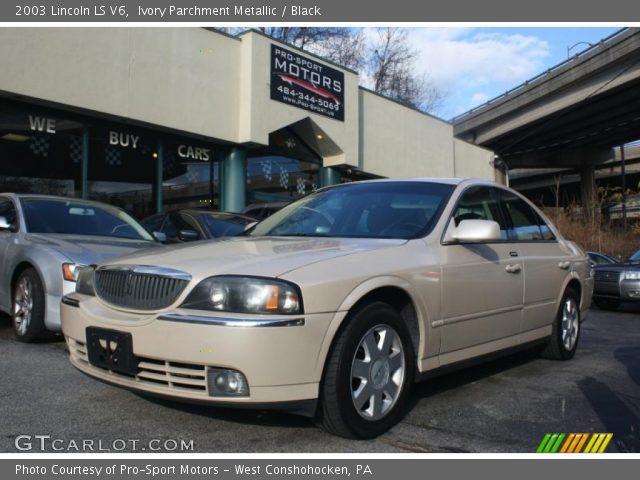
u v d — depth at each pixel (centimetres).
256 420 362
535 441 346
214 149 1466
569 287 576
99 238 641
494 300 442
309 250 353
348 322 325
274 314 300
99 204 735
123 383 327
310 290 309
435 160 2234
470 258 421
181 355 303
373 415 338
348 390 320
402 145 2056
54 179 1162
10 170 1098
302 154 1722
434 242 400
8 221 650
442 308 389
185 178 1401
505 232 491
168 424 354
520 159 4888
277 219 487
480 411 401
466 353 419
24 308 572
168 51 1284
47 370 470
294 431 346
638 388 470
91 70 1152
